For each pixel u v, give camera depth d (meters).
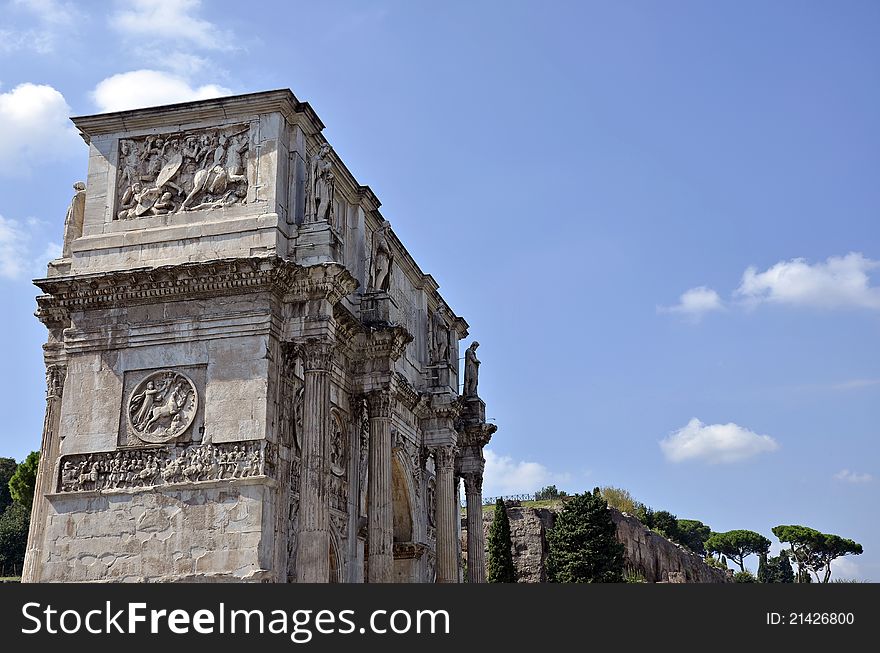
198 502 32.38
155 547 32.25
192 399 33.59
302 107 37.00
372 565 39.22
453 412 50.59
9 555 91.75
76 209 40.19
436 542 48.97
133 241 35.75
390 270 43.72
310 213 35.91
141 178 36.81
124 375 34.50
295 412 35.22
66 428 34.38
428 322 53.47
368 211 46.22
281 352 34.53
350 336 40.31
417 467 49.44
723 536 184.12
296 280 34.62
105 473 33.50
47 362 39.22
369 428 41.44
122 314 35.12
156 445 33.38
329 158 40.56
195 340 34.19
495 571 81.31
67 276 35.22
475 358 57.69
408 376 49.22
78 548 32.84
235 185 35.84
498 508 83.75
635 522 123.12
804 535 176.62
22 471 93.12
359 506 41.12
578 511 94.19
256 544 31.48
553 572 93.75
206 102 36.47
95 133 37.62
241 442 32.66
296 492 34.62
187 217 35.69
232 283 33.94
